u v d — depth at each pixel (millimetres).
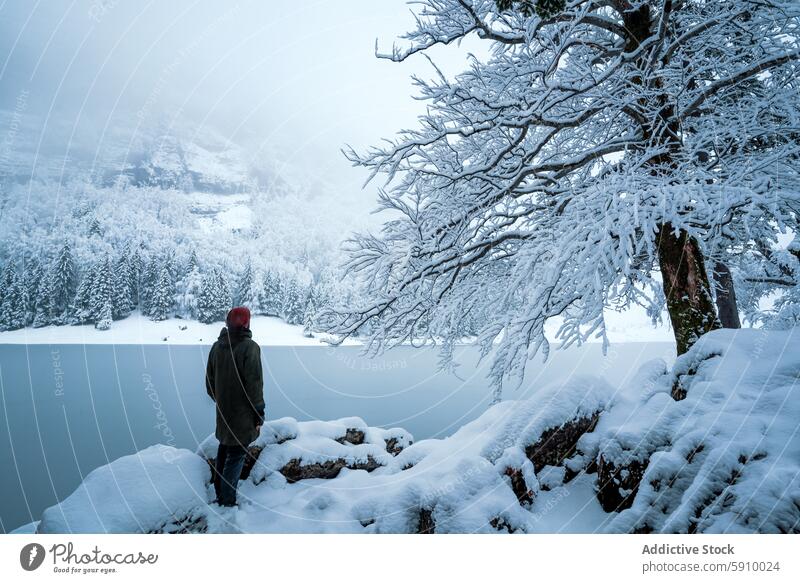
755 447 2438
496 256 7594
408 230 6441
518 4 5535
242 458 3340
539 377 21266
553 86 5320
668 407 3252
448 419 15367
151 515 2781
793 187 4734
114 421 15219
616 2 5926
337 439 4559
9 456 11539
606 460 3170
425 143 5762
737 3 5875
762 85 6414
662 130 5723
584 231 4477
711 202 4500
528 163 6648
